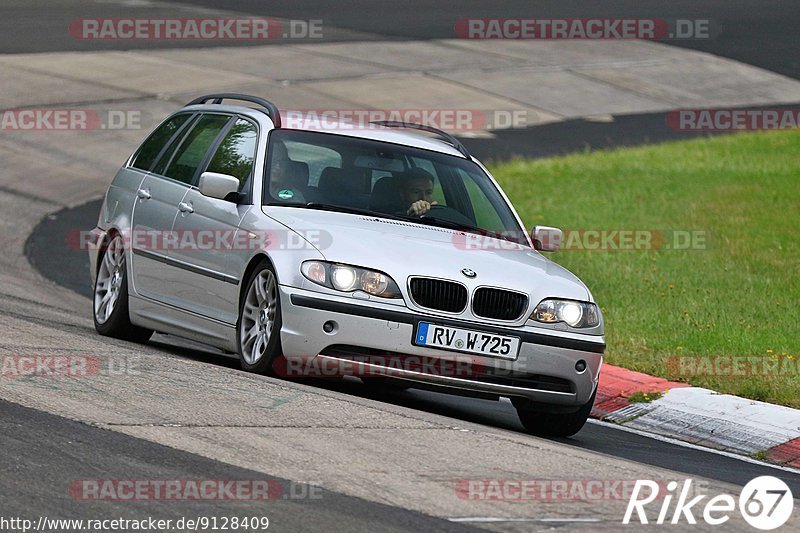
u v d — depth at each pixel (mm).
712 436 28531
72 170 62656
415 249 25422
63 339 28094
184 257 28234
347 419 22094
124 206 31250
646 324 38281
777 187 61000
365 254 24797
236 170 28094
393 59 96500
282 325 24672
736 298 41594
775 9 128250
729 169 66250
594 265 46500
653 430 29281
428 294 24578
